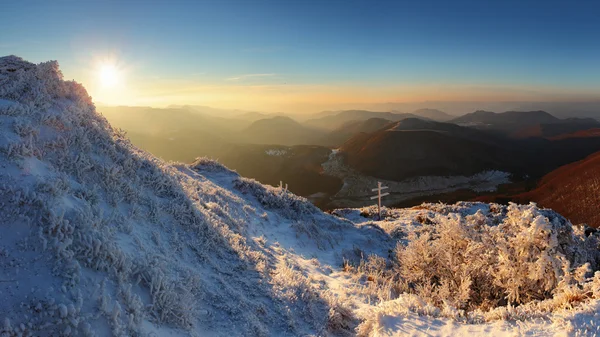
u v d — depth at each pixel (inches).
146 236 289.3
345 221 960.9
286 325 275.6
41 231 188.5
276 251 516.4
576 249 342.6
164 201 383.2
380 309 279.3
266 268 377.4
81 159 313.0
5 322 143.6
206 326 234.1
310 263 535.8
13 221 192.1
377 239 810.8
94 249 199.3
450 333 229.6
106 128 453.4
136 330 175.6
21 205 201.5
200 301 254.8
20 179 221.8
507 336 210.1
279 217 813.2
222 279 307.7
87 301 170.6
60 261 180.4
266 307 290.2
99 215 238.8
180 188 457.7
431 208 1270.9
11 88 346.3
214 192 684.1
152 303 207.0
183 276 263.7
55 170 274.5
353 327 303.9
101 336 160.4
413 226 927.0
